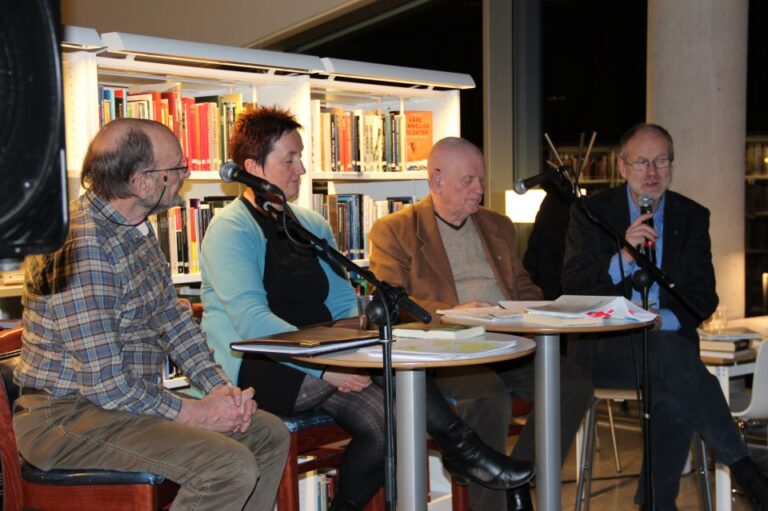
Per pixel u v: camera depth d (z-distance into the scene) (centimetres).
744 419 326
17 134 99
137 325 240
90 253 225
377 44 692
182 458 219
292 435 266
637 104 579
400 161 397
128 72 298
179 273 315
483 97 604
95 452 224
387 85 389
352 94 380
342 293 306
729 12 487
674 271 334
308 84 338
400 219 335
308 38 714
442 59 643
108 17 877
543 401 267
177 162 239
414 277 327
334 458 291
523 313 271
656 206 338
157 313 251
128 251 236
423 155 404
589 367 327
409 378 226
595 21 592
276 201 226
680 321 326
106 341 224
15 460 217
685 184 497
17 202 98
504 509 293
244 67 323
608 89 592
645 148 332
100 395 222
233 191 359
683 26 492
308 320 290
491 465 260
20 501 218
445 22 637
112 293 228
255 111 293
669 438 319
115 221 233
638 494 324
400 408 228
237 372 277
